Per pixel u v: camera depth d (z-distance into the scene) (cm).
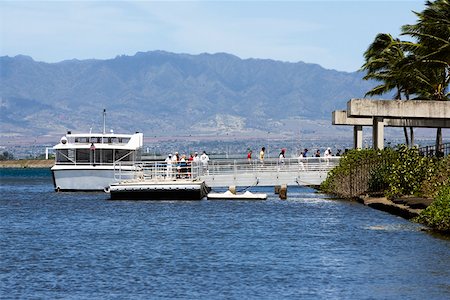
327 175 17612
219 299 6894
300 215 13788
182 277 7881
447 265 8031
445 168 12900
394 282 7325
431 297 6725
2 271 8394
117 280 7800
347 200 16275
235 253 9394
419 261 8250
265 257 9012
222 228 12125
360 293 6944
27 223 13662
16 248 10219
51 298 7056
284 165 18025
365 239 10056
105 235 11562
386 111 14162
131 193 16988
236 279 7719
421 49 17525
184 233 11575
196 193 16775
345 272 7894
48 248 10181
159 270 8306
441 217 10050
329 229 11519
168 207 15875
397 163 13512
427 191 12812
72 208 16550
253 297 6938
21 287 7531
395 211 12438
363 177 15662
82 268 8525
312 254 9125
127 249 9950
